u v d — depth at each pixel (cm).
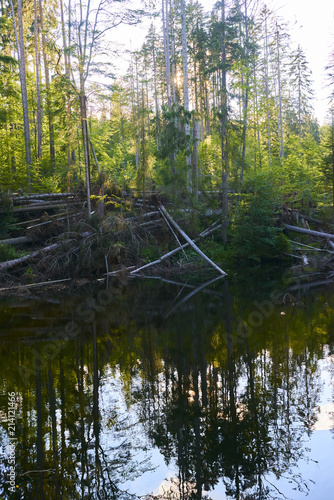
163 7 2591
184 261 1734
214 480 322
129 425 416
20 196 1708
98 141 2550
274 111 3453
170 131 1852
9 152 2266
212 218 2081
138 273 1606
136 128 1973
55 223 1606
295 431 393
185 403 464
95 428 411
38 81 2281
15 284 1377
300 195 2459
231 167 1981
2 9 2519
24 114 2125
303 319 853
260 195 1853
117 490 316
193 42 3200
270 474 329
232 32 1925
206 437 388
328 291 1190
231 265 1819
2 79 2302
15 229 1611
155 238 1792
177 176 1825
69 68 1669
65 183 2080
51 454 368
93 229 1582
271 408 442
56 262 1452
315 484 310
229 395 480
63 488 320
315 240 2009
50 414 445
